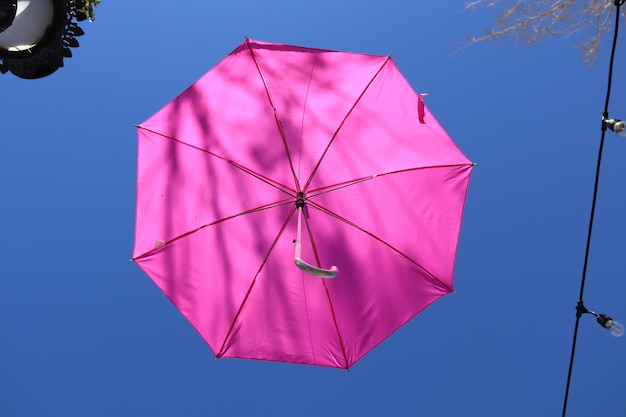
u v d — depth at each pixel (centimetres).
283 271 438
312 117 446
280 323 437
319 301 436
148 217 442
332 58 466
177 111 464
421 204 439
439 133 450
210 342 429
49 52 421
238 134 449
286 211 441
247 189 443
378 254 437
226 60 471
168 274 430
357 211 438
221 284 433
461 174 443
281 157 443
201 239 436
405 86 461
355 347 437
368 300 436
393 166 439
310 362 437
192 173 446
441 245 438
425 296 437
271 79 457
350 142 442
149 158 454
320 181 439
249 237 439
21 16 393
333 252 437
